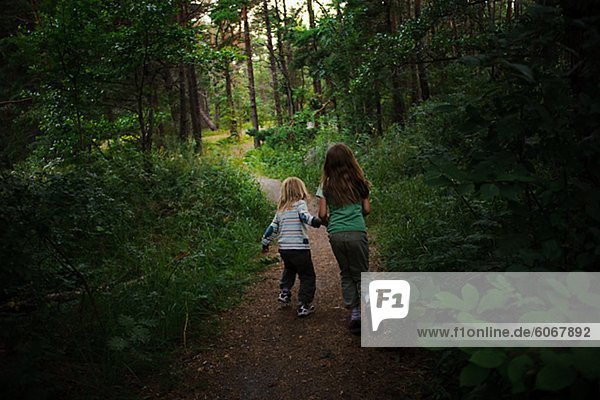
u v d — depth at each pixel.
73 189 3.97
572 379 1.46
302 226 4.56
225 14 16.48
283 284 4.77
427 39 12.22
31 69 8.61
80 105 9.09
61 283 4.09
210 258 6.05
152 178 8.52
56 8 7.99
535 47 2.38
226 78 24.72
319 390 3.16
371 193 8.84
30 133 12.16
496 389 2.10
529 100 2.33
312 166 14.09
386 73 10.52
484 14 12.19
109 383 3.09
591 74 2.34
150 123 10.73
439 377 2.93
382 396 3.01
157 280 4.91
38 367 2.86
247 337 4.09
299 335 4.05
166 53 9.20
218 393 3.20
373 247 6.36
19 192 3.53
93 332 3.62
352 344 3.77
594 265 2.20
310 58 17.73
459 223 5.28
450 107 2.61
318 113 19.67
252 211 8.77
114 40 8.63
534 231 2.43
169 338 3.92
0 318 3.21
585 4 2.43
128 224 6.82
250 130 19.38
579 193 2.28
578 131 2.40
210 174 9.57
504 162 2.30
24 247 3.75
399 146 11.10
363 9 13.81
